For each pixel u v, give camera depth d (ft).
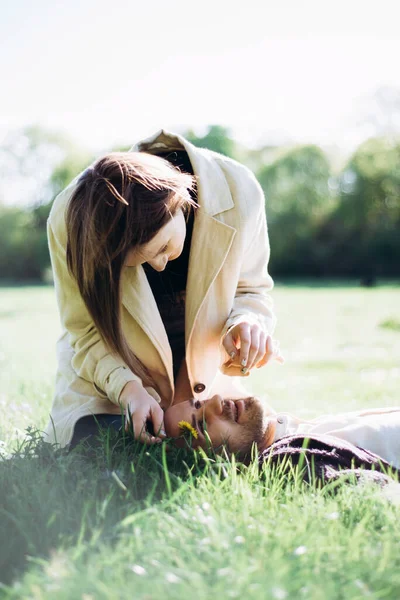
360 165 124.88
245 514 6.52
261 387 18.90
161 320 9.54
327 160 132.36
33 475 7.53
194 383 10.03
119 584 5.34
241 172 9.85
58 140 143.84
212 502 6.97
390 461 9.19
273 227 126.21
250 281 10.18
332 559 5.78
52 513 6.55
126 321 9.43
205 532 6.20
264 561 5.61
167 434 9.27
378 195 123.34
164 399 10.00
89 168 8.25
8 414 12.64
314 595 5.08
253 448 9.04
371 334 34.60
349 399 16.46
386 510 6.90
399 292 74.49
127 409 8.96
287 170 130.52
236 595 5.09
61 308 9.92
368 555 5.85
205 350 9.84
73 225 8.11
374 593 5.24
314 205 127.13
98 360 9.62
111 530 6.31
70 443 9.38
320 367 23.81
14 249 128.77
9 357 26.09
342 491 7.30
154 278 9.85
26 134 144.36
